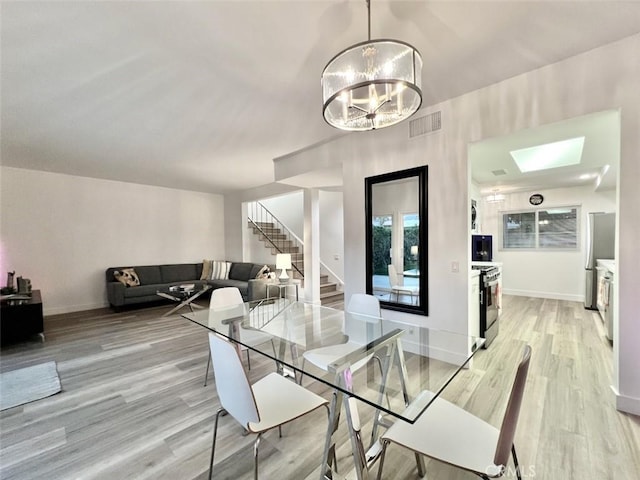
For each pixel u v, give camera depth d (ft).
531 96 7.66
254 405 4.10
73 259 17.67
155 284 19.58
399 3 5.28
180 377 9.00
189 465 5.45
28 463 5.52
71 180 17.62
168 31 5.91
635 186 6.40
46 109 9.13
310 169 13.34
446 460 3.71
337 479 5.04
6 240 15.52
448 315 9.33
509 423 3.38
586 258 17.01
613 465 5.22
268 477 5.15
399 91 5.45
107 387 8.38
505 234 21.83
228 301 10.27
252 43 6.33
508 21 5.81
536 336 12.11
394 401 4.69
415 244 10.30
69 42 6.15
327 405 5.13
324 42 6.33
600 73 6.72
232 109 9.41
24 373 9.26
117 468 5.39
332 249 23.47
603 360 9.62
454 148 9.05
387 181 10.71
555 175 15.89
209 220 24.26
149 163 15.40
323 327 8.10
